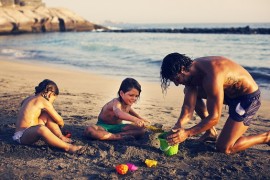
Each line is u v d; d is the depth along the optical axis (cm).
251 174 372
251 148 454
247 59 1673
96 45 2486
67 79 1063
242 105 404
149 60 1571
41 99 459
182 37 4281
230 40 3469
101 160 399
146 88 924
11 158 401
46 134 421
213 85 384
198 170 379
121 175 360
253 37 4006
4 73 1177
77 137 478
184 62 385
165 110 664
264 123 580
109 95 798
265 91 876
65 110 638
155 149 435
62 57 1827
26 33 5775
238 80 399
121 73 1227
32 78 1063
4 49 2395
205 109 459
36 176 356
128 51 2095
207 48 2439
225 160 407
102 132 461
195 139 473
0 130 500
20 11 5897
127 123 504
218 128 547
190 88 430
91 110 643
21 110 455
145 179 353
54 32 6356
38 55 1964
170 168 381
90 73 1229
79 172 367
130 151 421
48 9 6556
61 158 403
